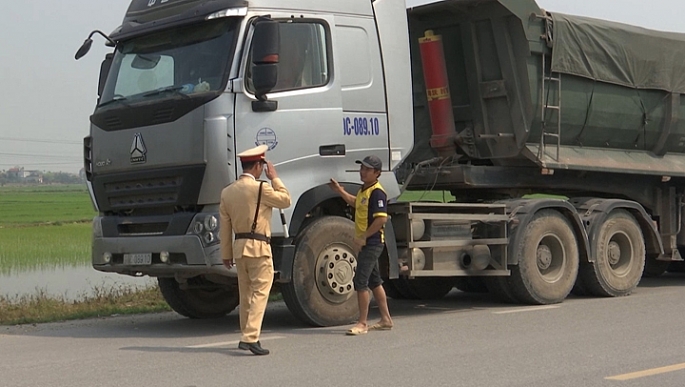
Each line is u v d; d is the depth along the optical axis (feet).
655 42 55.77
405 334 39.14
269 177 35.94
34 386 29.45
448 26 51.62
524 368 30.96
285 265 40.06
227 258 36.06
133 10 44.24
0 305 52.06
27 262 94.48
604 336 37.60
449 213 46.32
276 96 39.83
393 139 44.06
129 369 32.04
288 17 40.50
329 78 41.68
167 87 40.75
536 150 50.88
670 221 59.41
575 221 51.42
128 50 43.39
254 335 34.55
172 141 39.55
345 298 42.14
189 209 39.73
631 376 29.48
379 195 39.27
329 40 41.83
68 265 91.56
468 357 33.17
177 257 39.91
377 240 39.60
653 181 58.75
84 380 30.25
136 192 41.11
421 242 44.73
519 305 49.88
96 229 43.06
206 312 48.06
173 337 40.32
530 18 49.19
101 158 42.42
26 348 37.78
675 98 57.26
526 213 48.80
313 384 28.81
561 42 50.47
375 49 43.70
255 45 38.01
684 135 58.65
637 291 56.80
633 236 54.34
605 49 53.01
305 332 40.22
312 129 40.81
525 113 49.96
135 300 54.90
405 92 44.80
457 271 46.52
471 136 52.01
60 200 377.50
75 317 48.80
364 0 43.70
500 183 51.47
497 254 48.49
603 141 54.95
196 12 40.37
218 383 29.25
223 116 38.55
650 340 36.42
